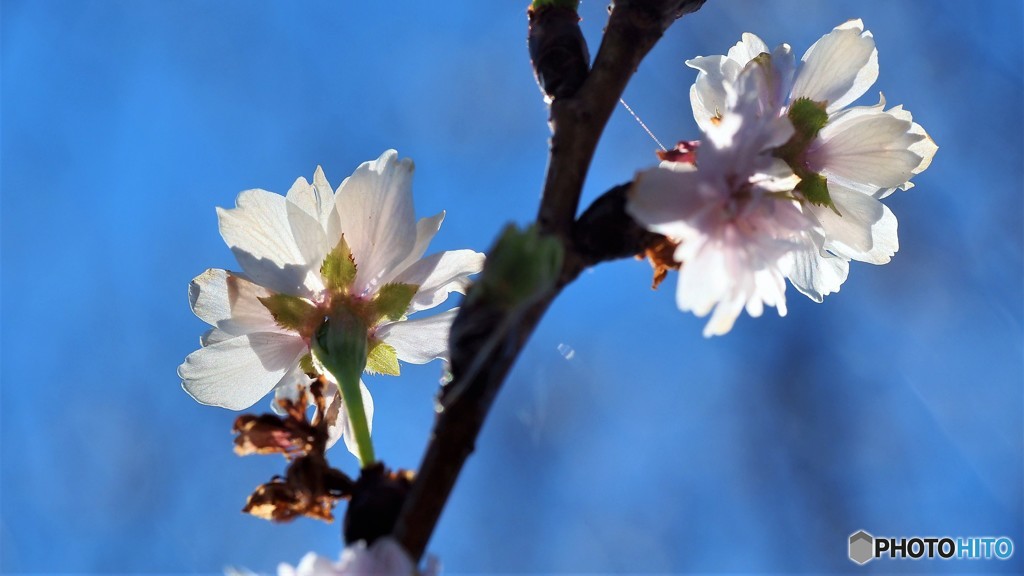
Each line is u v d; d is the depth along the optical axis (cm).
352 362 35
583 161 33
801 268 36
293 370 35
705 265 33
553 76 34
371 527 32
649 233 33
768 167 33
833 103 35
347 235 35
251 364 35
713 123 36
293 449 34
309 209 35
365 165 35
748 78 34
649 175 33
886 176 35
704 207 33
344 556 32
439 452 32
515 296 32
